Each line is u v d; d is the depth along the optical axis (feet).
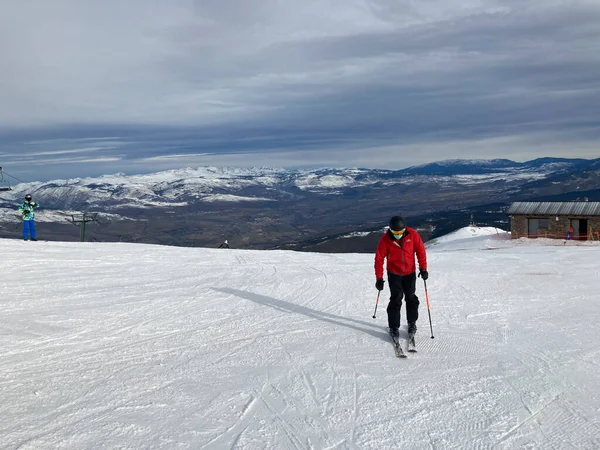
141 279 42.14
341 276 44.62
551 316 29.71
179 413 16.47
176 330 26.40
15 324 26.96
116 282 40.45
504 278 43.93
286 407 16.97
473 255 67.72
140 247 66.90
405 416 16.26
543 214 145.79
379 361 21.59
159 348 23.32
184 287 38.65
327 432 15.20
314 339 24.84
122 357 22.03
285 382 19.19
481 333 26.03
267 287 38.91
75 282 39.88
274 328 26.86
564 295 36.11
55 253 56.39
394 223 23.67
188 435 14.99
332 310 31.19
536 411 16.58
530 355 22.39
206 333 25.84
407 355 22.40
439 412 16.53
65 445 14.33
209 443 14.52
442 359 21.88
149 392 18.19
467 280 42.83
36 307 30.91
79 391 18.22
